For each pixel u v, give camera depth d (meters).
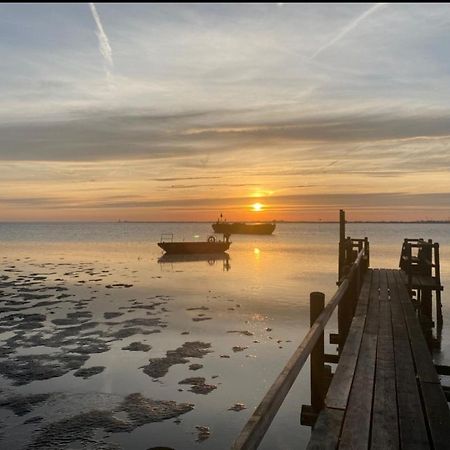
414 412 5.09
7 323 19.55
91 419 10.19
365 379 6.14
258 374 13.07
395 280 16.08
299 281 34.84
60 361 14.25
